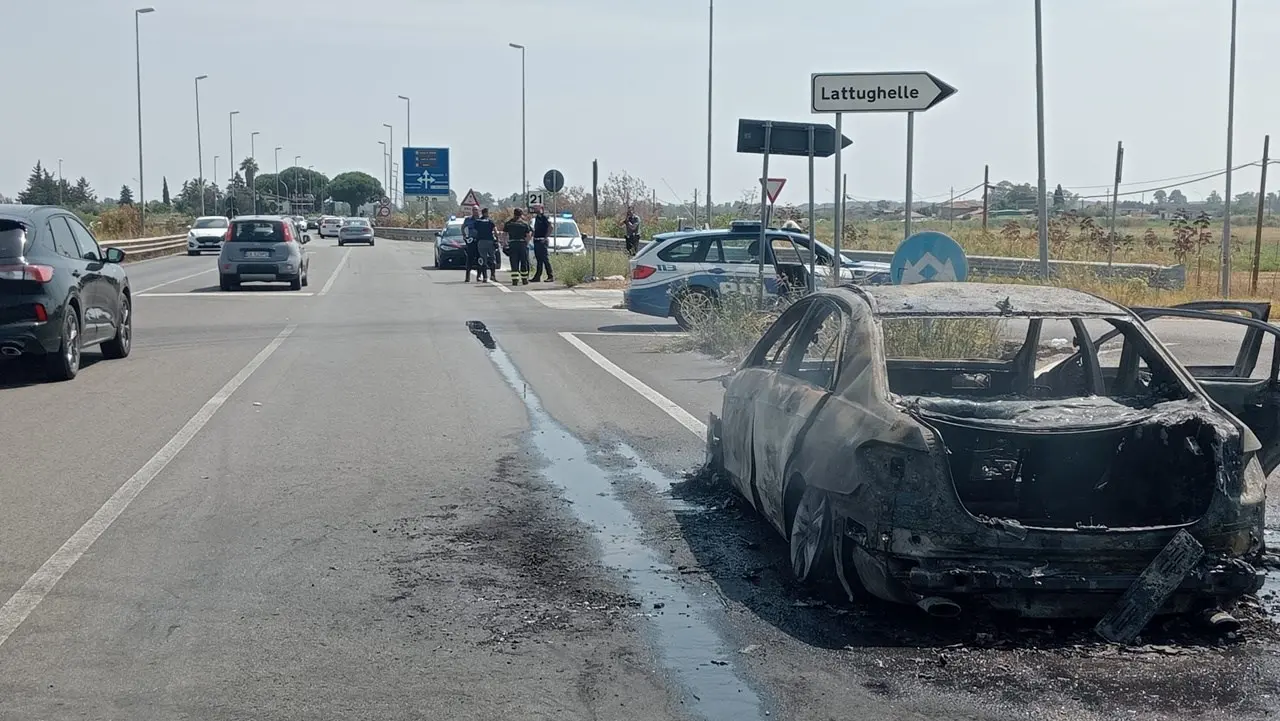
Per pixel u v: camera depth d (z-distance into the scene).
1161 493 5.88
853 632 5.70
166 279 34.25
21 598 6.17
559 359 16.05
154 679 5.14
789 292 16.91
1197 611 5.67
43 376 14.17
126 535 7.35
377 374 14.47
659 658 5.39
